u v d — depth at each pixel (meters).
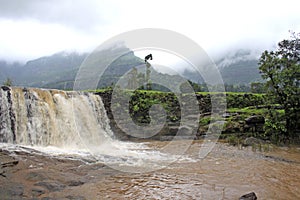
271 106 16.61
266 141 13.89
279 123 14.48
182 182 6.87
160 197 5.81
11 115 10.71
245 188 6.54
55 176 6.47
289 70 14.46
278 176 7.70
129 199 5.66
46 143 11.92
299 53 16.73
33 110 11.69
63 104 13.50
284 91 14.64
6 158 7.15
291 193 6.30
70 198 5.47
